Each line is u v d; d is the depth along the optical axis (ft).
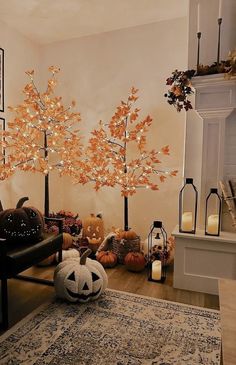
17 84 11.81
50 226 10.84
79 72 12.47
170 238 10.31
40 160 11.19
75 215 12.51
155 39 11.17
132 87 11.12
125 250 10.11
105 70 12.03
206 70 7.79
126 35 11.59
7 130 11.33
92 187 12.60
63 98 12.83
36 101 11.39
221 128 8.12
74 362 5.17
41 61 13.09
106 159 11.21
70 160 11.80
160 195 11.47
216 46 8.30
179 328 6.23
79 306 7.06
